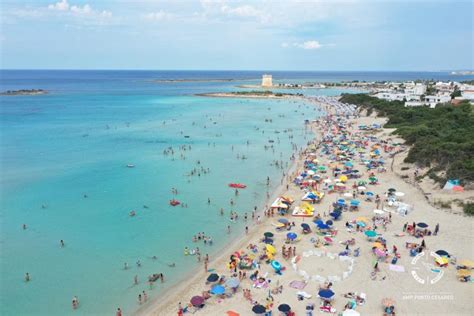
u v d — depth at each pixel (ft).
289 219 153.28
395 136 286.46
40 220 154.71
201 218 157.38
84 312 97.50
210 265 119.65
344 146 278.05
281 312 92.99
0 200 176.65
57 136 331.77
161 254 127.54
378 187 186.91
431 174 183.21
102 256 126.21
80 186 197.98
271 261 118.32
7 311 97.50
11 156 260.01
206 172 224.53
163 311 97.19
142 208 168.14
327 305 94.17
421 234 131.85
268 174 220.64
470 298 96.84
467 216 146.10
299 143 305.32
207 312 95.25
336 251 123.65
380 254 115.03
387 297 97.91
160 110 513.86
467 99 420.77
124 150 281.33
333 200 171.94
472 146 186.50
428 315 90.33
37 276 114.11
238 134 346.13
